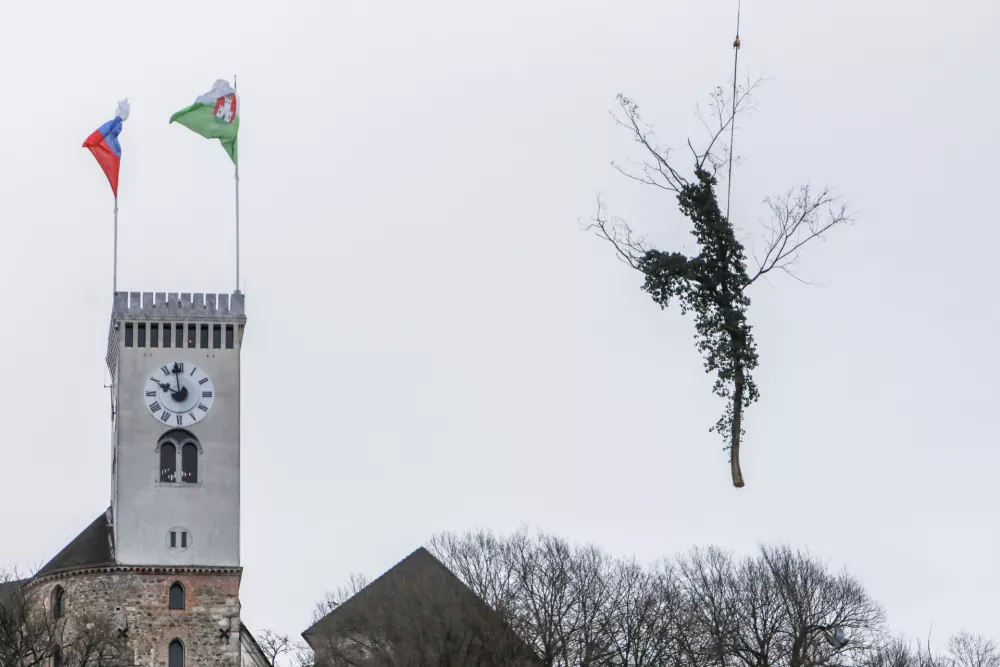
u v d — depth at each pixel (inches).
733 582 5561.0
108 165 5541.3
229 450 5339.6
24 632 5118.1
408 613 5211.6
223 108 5561.0
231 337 5418.3
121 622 5182.1
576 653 5241.1
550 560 5462.6
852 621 5477.4
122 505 5270.7
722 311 2143.2
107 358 5777.6
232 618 5231.3
